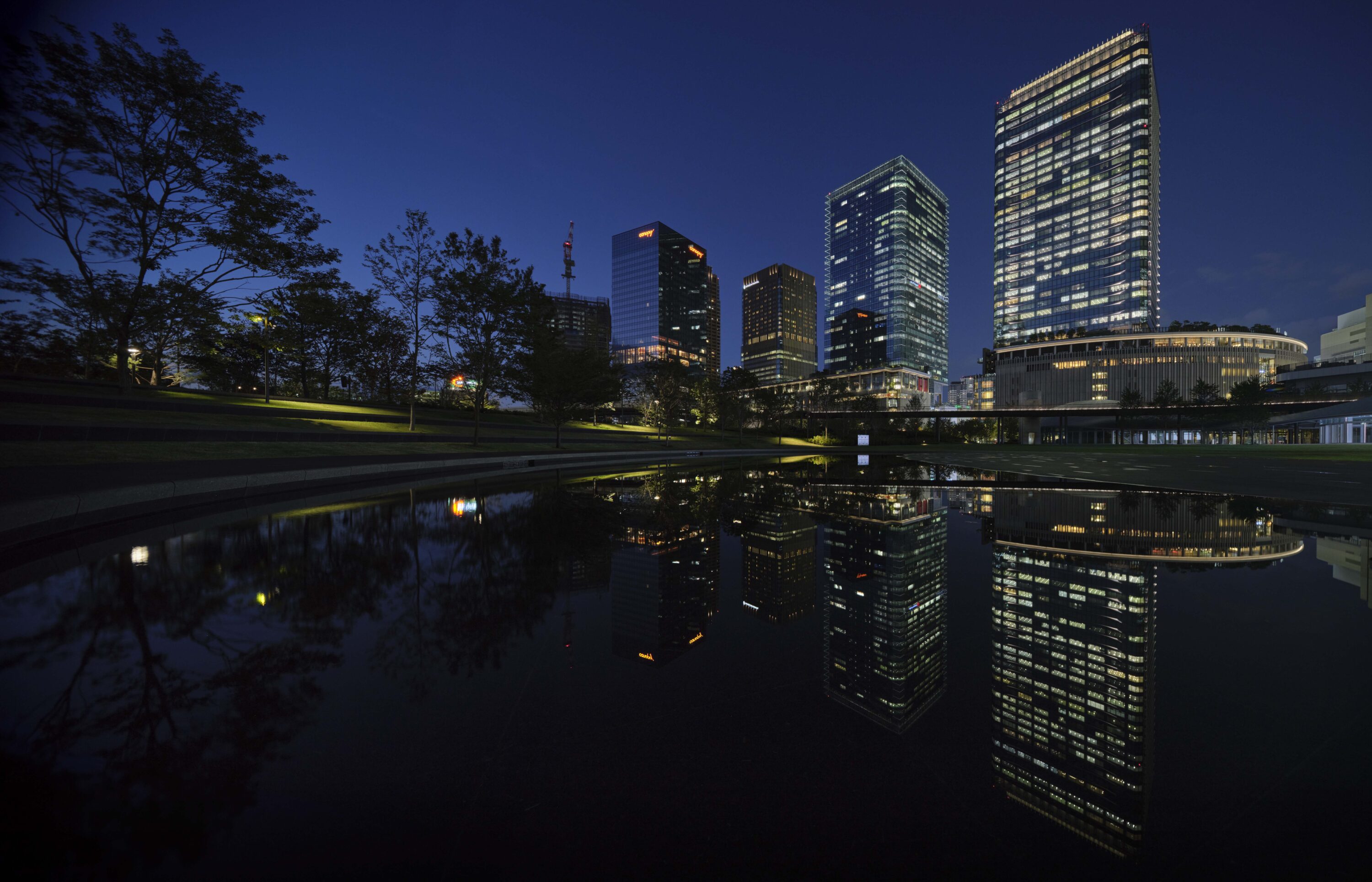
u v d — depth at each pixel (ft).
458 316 94.17
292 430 68.18
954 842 5.69
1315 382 306.76
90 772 6.55
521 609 13.91
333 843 5.53
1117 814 5.94
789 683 9.77
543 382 108.68
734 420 253.03
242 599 14.26
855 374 580.30
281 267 67.97
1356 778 6.53
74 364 88.43
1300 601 14.64
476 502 36.35
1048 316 489.26
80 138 54.75
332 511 31.27
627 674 10.04
